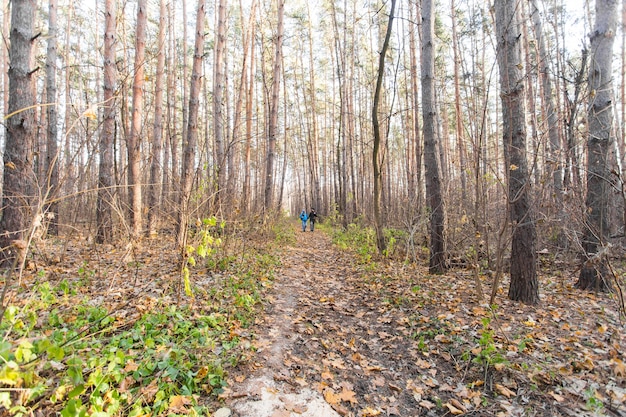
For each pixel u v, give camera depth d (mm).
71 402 1643
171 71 18703
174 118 16750
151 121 16188
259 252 8055
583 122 4168
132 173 6477
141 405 2254
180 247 4066
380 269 6793
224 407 2422
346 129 21391
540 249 7773
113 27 7691
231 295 4645
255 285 5281
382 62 7082
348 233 12398
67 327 3219
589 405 2479
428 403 2688
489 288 5367
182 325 3277
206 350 3031
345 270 7324
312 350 3492
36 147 8016
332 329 4066
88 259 5367
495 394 2732
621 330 3652
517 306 4441
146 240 7457
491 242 6516
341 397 2711
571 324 3893
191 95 8344
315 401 2633
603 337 3516
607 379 2770
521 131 4453
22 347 1549
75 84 21172
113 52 7676
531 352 3217
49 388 2086
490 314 4039
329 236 15055
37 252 5312
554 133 8023
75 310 3607
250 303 4242
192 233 4844
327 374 3004
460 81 17984
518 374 2887
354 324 4246
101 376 1963
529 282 4555
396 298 4945
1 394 1497
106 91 7516
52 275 4734
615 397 2553
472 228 6156
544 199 4797
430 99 6512
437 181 6484
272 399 2570
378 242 7555
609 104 4898
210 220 3229
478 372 3020
